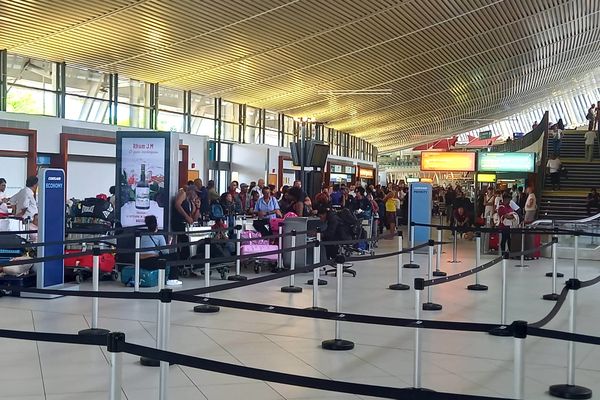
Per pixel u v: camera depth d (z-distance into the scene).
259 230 12.49
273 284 10.89
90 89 22.12
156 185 11.59
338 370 5.83
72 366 5.77
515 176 23.34
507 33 22.91
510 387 5.39
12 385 5.22
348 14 18.00
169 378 5.49
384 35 20.45
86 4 15.18
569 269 13.50
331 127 40.97
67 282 10.36
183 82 24.75
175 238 11.40
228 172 28.77
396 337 7.13
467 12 19.20
